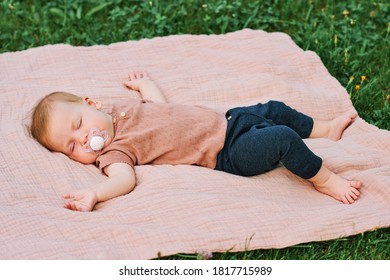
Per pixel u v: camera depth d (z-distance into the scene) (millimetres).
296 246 2684
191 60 3840
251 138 2865
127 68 3732
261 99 3549
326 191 2941
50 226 2619
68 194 2768
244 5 4523
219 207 2744
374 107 3736
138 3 4523
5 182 2840
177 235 2594
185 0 4484
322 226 2715
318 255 2699
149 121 3053
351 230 2730
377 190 2898
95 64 3732
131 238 2580
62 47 3809
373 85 3848
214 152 2982
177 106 3137
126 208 2754
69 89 3502
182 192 2797
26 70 3656
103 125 3000
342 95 3588
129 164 2938
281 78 3631
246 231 2668
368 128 3336
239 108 3121
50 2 4480
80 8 4387
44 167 2949
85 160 3002
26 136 3070
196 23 4379
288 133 2803
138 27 4363
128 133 3012
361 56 4059
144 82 3547
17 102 3363
